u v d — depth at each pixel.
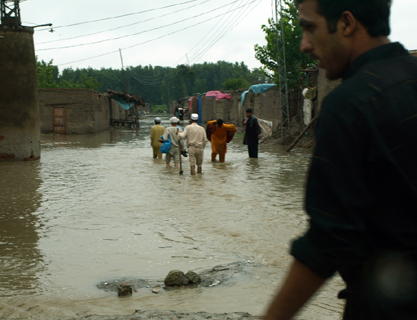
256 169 13.06
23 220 6.93
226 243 5.58
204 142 12.00
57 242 5.73
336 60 1.09
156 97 163.00
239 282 4.19
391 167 0.92
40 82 54.53
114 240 5.79
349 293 1.07
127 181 10.83
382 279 0.98
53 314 3.40
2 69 14.80
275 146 21.31
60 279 4.40
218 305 3.55
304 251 0.97
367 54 1.03
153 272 4.59
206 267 4.71
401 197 0.93
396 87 0.95
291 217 6.94
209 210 7.49
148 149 19.88
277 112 26.09
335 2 1.03
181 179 11.12
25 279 4.40
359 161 0.94
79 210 7.61
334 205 0.94
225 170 12.85
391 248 0.97
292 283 0.98
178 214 7.21
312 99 20.08
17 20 15.10
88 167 13.63
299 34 25.64
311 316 3.24
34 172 12.55
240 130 32.03
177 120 13.34
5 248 5.46
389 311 0.96
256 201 8.26
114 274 4.54
